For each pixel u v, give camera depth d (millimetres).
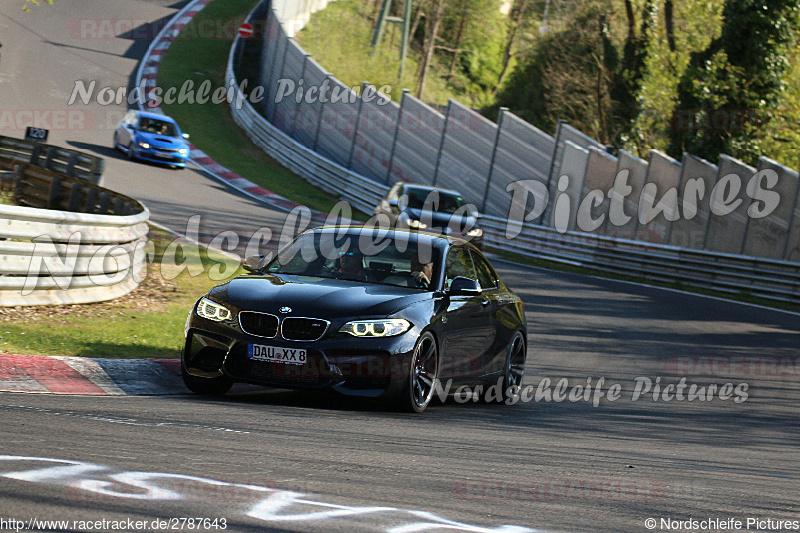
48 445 11258
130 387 18656
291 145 91312
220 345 17484
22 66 103188
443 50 166750
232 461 11203
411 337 17328
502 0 173375
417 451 13250
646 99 103438
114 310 26828
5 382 17141
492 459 13203
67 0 136500
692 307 46188
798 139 76750
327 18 135125
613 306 44062
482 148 83188
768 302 52094
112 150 78000
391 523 8688
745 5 74750
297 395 19578
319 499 9500
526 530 8938
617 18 113625
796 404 24297
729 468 14484
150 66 116938
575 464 13469
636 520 9984
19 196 41531
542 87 122125
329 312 17188
